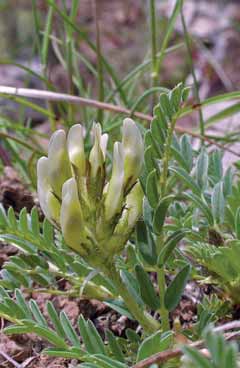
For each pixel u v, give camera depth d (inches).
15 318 8.8
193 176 10.1
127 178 8.0
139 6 32.7
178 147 10.4
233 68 26.4
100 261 8.1
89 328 8.2
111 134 14.5
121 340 9.0
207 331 5.7
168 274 11.1
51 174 7.8
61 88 25.0
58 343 8.3
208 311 8.7
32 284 10.6
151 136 8.9
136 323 10.2
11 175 13.1
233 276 9.0
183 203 11.5
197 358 5.7
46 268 9.8
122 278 8.9
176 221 9.8
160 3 27.1
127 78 15.4
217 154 10.9
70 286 10.7
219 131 17.6
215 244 9.5
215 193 9.4
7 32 31.0
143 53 29.7
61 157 7.8
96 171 7.8
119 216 7.9
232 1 29.3
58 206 7.9
